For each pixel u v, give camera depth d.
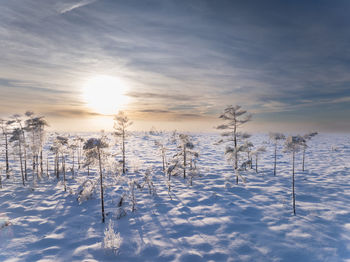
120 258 6.76
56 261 6.58
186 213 10.45
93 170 21.47
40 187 15.51
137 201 12.32
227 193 13.95
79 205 11.73
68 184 16.42
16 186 15.73
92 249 7.25
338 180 16.89
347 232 8.10
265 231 8.38
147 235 8.23
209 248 7.27
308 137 12.66
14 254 6.95
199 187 15.67
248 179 18.06
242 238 7.88
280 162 27.39
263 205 11.44
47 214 10.45
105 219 9.78
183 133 19.66
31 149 17.48
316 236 7.86
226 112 16.36
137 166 22.84
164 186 16.05
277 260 6.52
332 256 6.61
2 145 18.34
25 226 9.04
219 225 9.02
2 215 10.20
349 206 10.95
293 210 10.42
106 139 9.58
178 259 6.68
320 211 10.29
